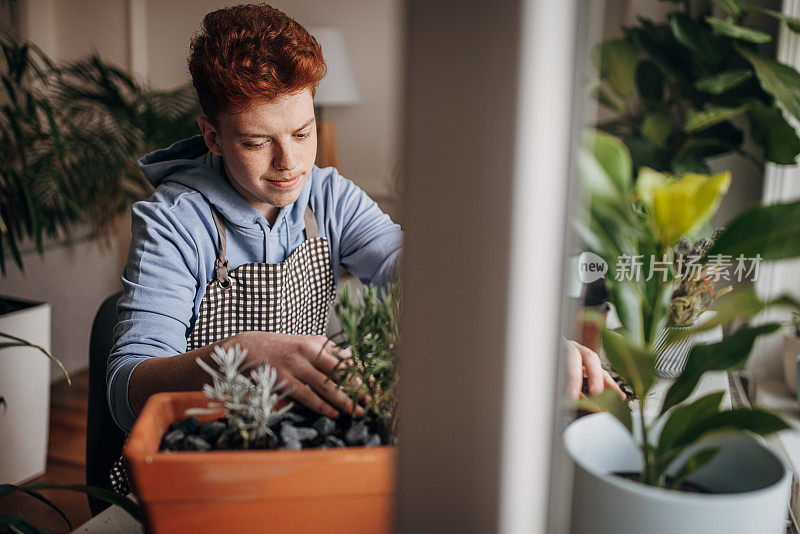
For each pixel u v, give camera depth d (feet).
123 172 11.59
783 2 3.51
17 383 7.39
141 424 1.80
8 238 7.79
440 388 1.17
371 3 13.55
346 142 14.16
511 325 1.12
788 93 3.33
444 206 1.11
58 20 14.98
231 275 3.81
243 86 3.09
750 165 3.78
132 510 1.96
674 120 4.11
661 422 1.67
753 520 1.39
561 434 1.17
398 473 1.22
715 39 3.99
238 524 1.68
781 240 1.42
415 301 1.16
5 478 7.42
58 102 11.75
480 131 1.08
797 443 2.06
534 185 1.08
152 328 3.14
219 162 3.77
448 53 1.07
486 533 1.20
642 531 1.41
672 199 1.54
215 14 3.25
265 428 1.83
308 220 4.13
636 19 4.29
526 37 1.04
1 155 7.65
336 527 1.69
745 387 2.35
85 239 10.57
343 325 2.04
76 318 10.27
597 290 2.12
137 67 14.70
